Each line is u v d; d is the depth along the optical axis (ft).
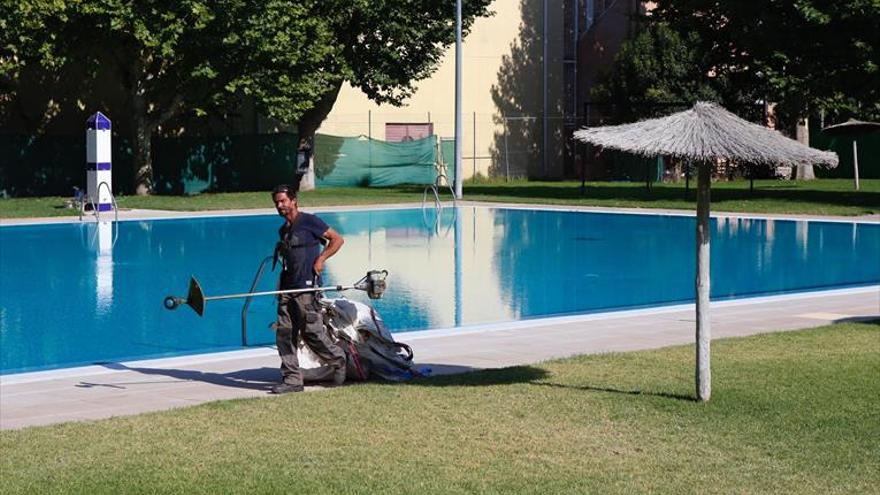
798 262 71.05
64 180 125.29
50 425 27.30
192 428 26.76
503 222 96.53
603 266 69.00
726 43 116.37
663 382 32.14
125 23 104.06
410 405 29.30
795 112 123.65
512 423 27.27
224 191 137.08
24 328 46.78
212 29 107.34
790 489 22.21
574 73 169.27
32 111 124.47
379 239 83.51
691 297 56.44
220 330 46.50
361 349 33.60
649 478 22.84
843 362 35.14
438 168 131.13
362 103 149.89
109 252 73.97
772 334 41.01
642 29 149.59
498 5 161.17
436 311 51.62
